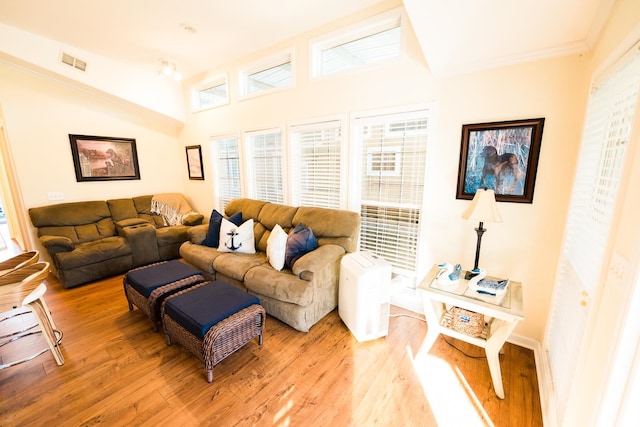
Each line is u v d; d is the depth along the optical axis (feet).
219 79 13.34
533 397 5.52
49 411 5.20
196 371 6.21
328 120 9.59
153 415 5.12
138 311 8.81
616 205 3.22
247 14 8.55
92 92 12.78
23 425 4.93
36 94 11.57
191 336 5.97
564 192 6.10
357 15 8.37
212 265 9.61
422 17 5.06
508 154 6.59
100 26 9.43
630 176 3.01
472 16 4.92
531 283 6.76
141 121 14.89
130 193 14.84
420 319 8.34
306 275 7.48
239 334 6.29
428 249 8.20
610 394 2.86
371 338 7.28
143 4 8.05
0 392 5.63
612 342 2.85
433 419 5.05
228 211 12.47
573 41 5.50
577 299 4.58
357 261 7.45
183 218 14.74
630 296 2.65
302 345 7.12
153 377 6.02
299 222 9.70
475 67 6.68
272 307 7.94
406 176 8.38
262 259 9.62
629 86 3.64
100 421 5.00
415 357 6.66
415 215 8.38
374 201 9.19
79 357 6.66
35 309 6.13
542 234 6.48
